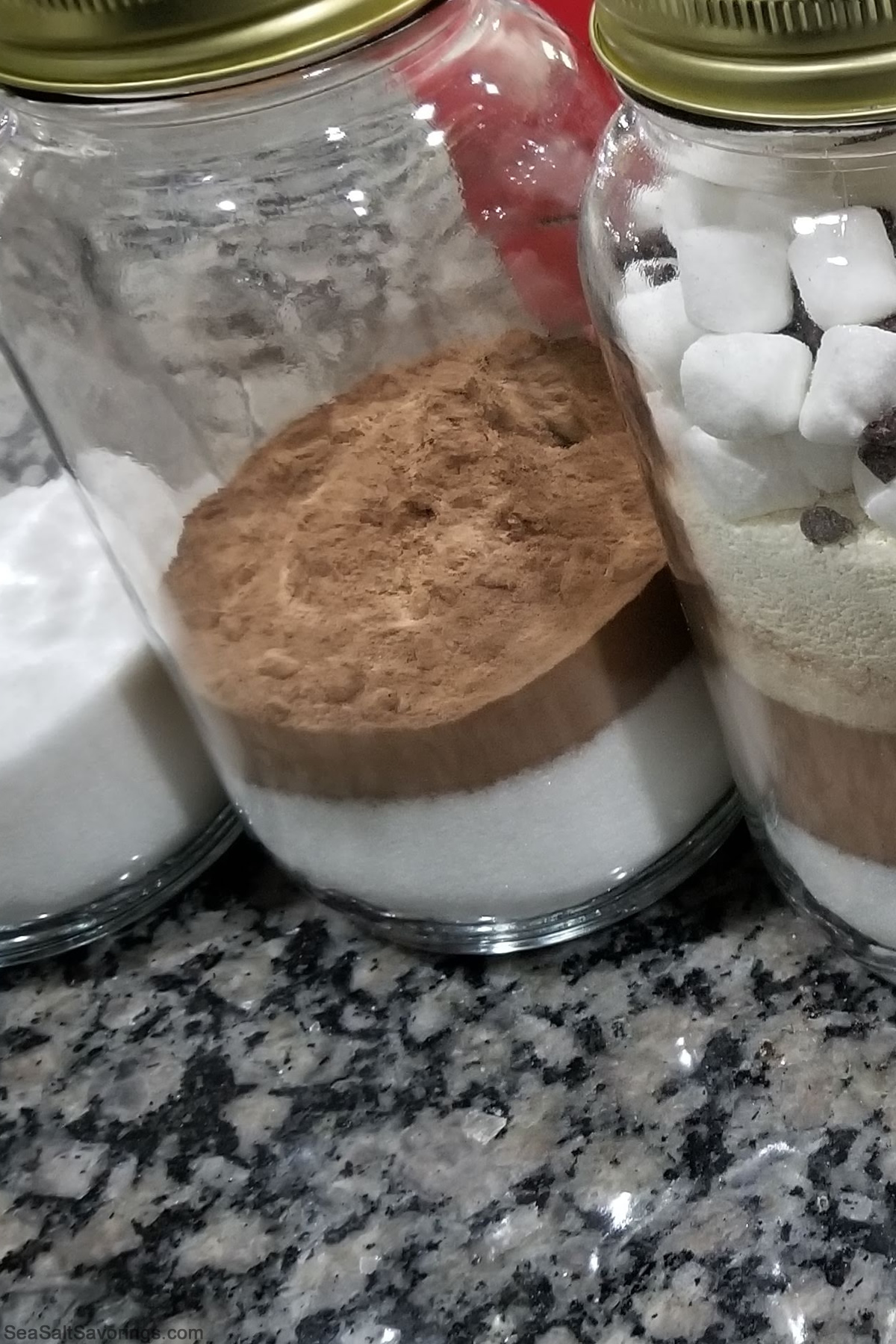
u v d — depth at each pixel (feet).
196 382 0.95
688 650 0.93
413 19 0.77
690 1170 0.86
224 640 0.91
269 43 0.68
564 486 0.89
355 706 0.87
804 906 0.94
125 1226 0.91
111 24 0.68
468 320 0.97
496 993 0.99
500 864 0.93
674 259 0.72
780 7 0.58
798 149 0.65
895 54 0.58
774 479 0.70
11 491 1.12
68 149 0.86
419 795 0.90
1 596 1.05
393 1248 0.86
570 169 0.91
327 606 0.88
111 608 1.05
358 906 1.02
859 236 0.67
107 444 0.95
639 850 0.96
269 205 0.89
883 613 0.71
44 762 1.00
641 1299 0.80
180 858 1.12
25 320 0.93
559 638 0.86
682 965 0.97
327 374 0.98
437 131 0.88
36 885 1.05
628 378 0.78
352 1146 0.92
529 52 0.92
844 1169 0.83
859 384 0.65
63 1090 1.00
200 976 1.06
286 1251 0.87
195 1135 0.95
